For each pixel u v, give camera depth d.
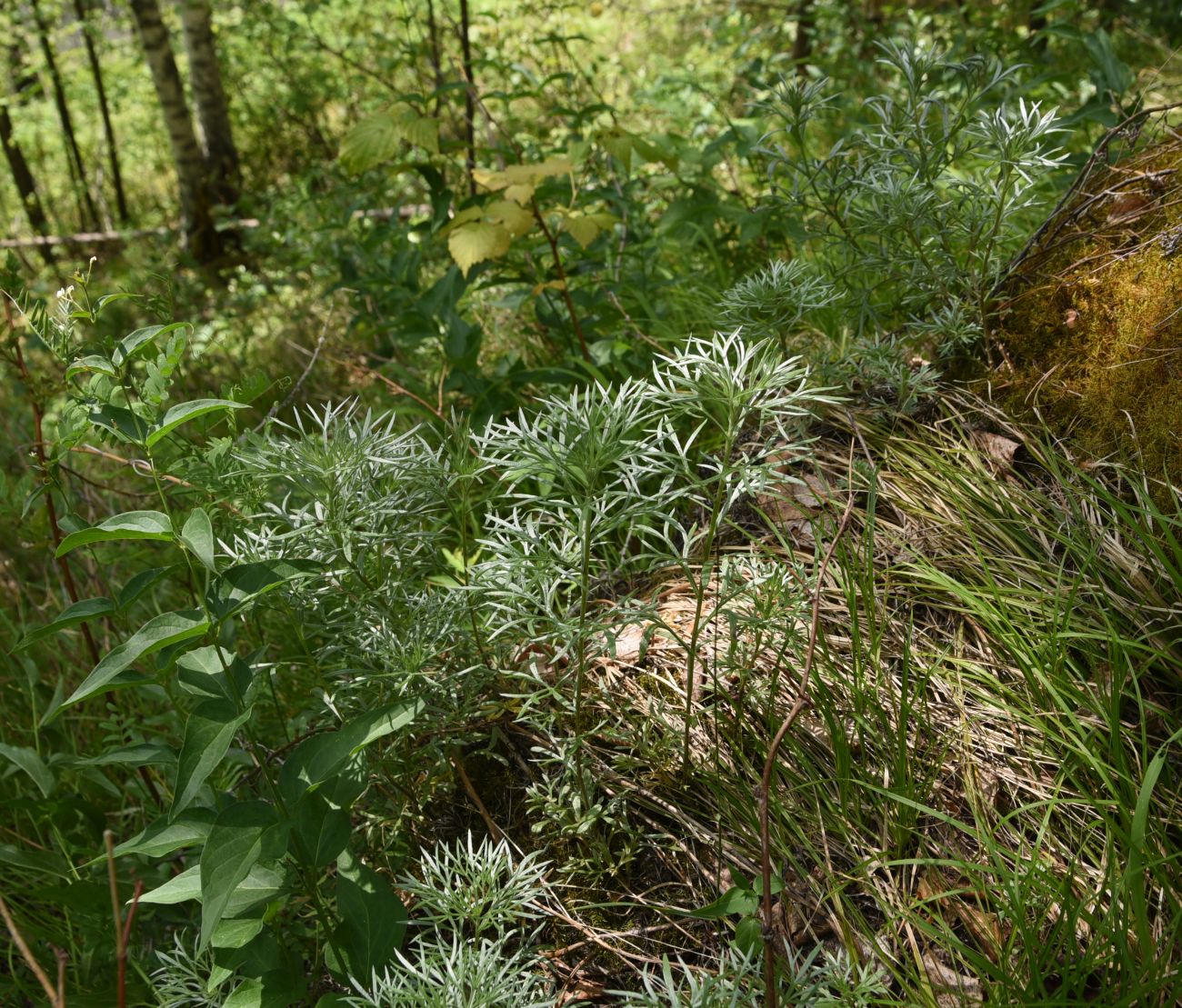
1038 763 1.75
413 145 3.42
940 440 2.28
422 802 1.89
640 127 6.28
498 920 1.58
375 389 3.98
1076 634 1.75
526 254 3.44
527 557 1.71
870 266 2.52
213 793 1.98
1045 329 2.36
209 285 7.61
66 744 2.48
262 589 1.54
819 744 1.81
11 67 12.00
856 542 2.10
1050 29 3.33
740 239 3.58
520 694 1.92
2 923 2.04
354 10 9.74
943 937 1.48
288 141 10.44
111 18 12.11
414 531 1.95
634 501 1.70
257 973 1.61
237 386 1.90
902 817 1.66
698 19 8.68
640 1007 1.50
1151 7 5.94
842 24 5.94
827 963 1.43
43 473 2.05
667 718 1.87
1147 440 2.10
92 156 13.23
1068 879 1.47
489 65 4.05
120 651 1.46
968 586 1.99
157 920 2.03
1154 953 1.47
